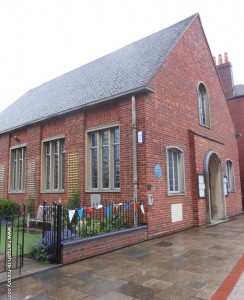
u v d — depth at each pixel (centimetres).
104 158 1035
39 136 1281
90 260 628
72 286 469
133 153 907
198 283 477
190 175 1128
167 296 425
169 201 974
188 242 810
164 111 1008
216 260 614
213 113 1427
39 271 539
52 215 640
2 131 1489
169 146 1009
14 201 1284
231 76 2048
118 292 443
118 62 1341
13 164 1462
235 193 1582
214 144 1330
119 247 737
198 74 1318
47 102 1480
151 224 870
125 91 932
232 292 432
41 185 1240
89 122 1077
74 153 1105
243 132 1958
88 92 1188
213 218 1345
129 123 940
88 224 732
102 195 995
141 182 885
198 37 1368
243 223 1218
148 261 614
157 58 1082
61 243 598
